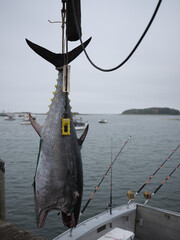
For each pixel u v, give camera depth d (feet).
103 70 6.38
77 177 6.81
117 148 99.30
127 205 17.99
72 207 6.54
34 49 7.33
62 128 6.75
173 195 37.37
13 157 72.74
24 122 278.05
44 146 6.77
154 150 93.35
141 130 223.30
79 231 13.64
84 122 151.84
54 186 6.46
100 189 40.16
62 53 7.07
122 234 13.15
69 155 6.80
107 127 266.16
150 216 16.08
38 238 9.74
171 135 171.53
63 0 6.82
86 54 6.39
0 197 12.86
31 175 49.29
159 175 50.67
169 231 15.03
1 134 163.43
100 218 15.76
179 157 76.13
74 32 7.34
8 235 9.99
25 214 29.50
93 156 77.41
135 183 44.19
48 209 6.44
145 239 16.26
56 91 7.43
